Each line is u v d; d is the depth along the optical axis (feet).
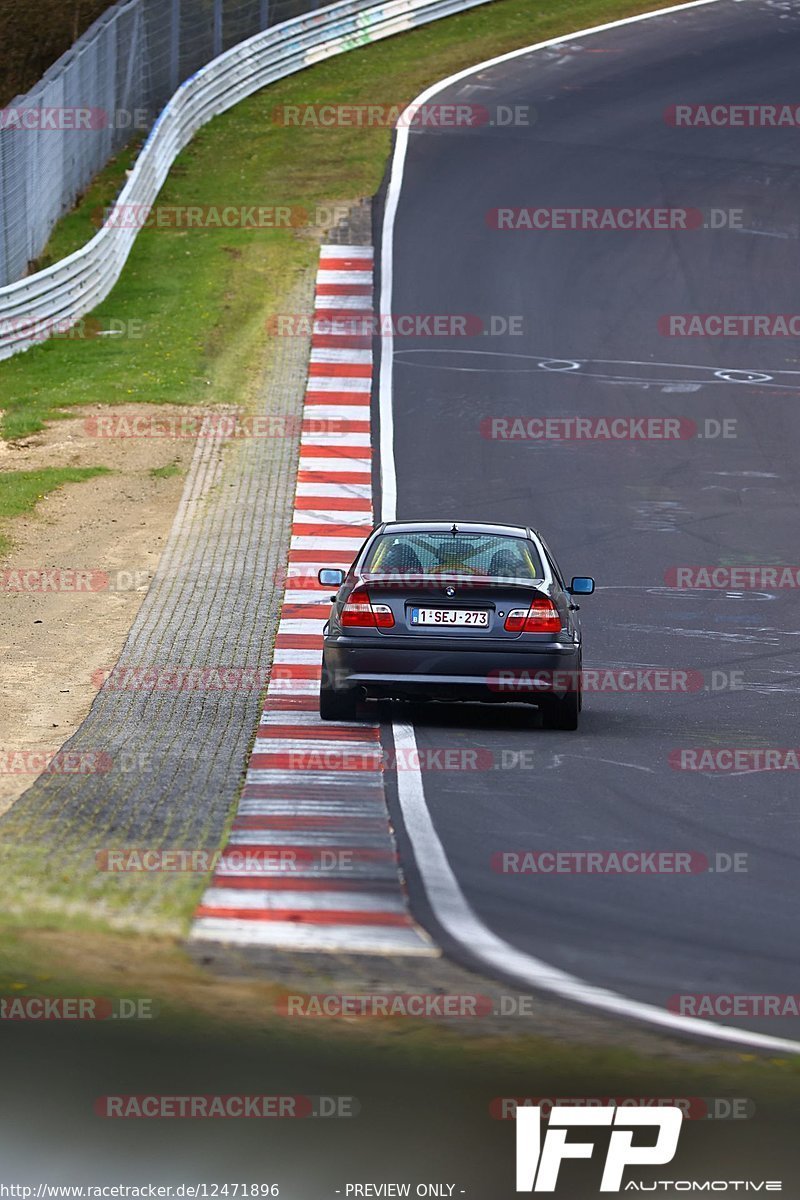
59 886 93.91
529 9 563.07
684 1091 71.67
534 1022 77.61
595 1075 72.64
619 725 148.05
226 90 478.18
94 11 529.86
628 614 199.41
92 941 85.76
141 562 214.48
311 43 510.17
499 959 85.46
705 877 101.35
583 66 506.48
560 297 351.67
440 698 137.90
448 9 551.18
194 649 173.27
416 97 479.82
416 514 240.73
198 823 109.19
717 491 257.96
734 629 193.98
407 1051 74.38
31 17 525.75
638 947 88.28
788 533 239.91
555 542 231.09
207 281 360.89
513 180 419.54
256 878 96.99
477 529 147.43
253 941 86.63
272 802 115.24
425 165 429.38
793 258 378.94
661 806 118.52
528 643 135.95
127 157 438.40
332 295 350.23
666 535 236.22
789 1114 70.13
